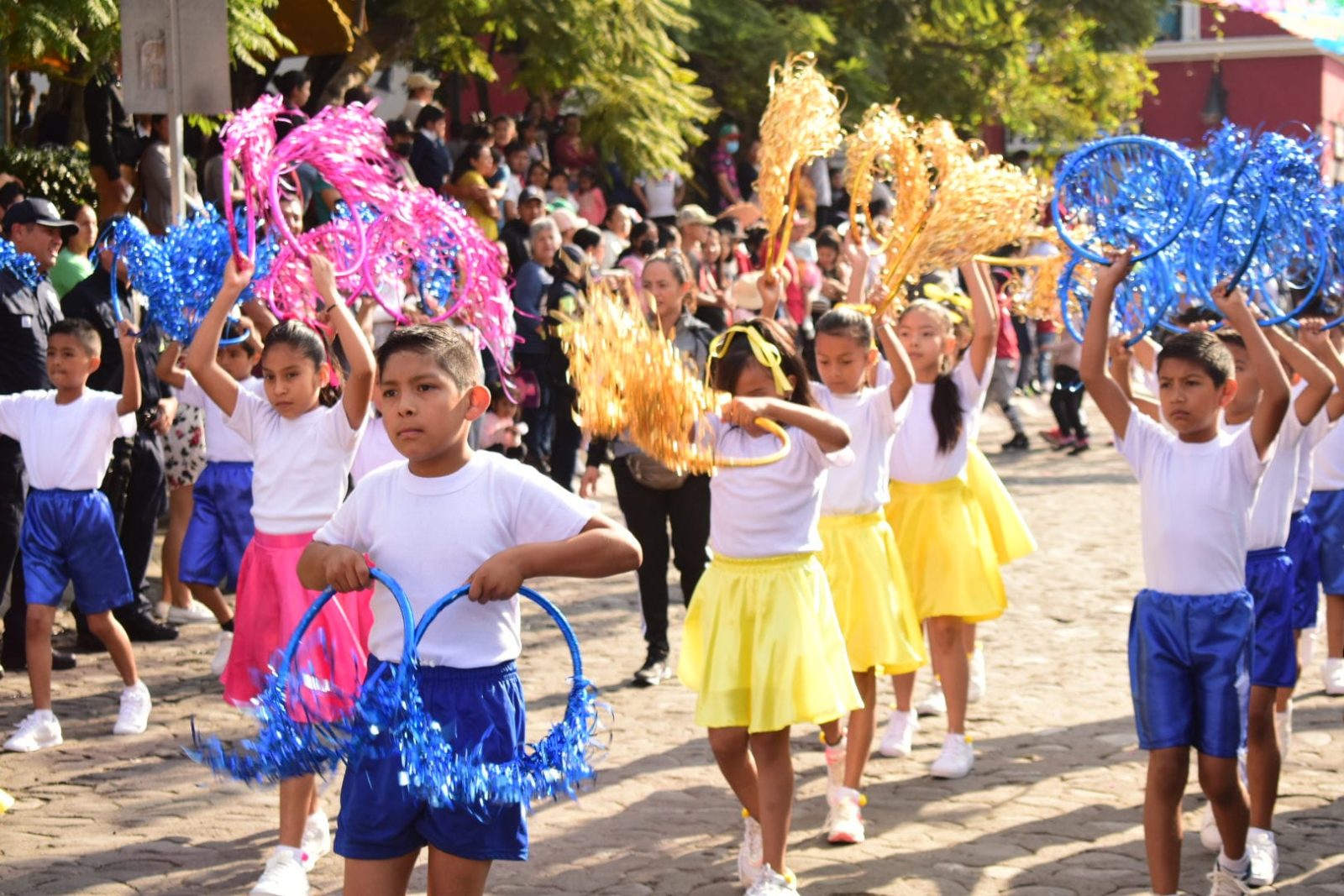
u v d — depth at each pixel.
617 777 7.13
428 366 4.12
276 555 6.10
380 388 4.18
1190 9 36.03
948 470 7.28
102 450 7.80
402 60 19.78
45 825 6.50
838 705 5.53
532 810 6.69
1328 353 6.69
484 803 3.98
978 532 7.31
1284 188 5.66
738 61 22.98
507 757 4.18
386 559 4.22
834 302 15.31
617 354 5.15
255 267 6.28
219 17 9.56
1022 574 11.84
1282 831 6.32
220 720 8.04
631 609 10.70
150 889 5.80
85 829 6.46
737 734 5.73
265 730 4.02
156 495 9.65
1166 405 5.43
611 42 18.75
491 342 6.91
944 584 7.15
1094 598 10.98
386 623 4.22
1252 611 5.54
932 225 6.80
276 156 6.21
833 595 6.50
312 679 4.48
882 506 6.93
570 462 13.78
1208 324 7.12
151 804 6.78
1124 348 6.04
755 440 5.71
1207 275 5.46
